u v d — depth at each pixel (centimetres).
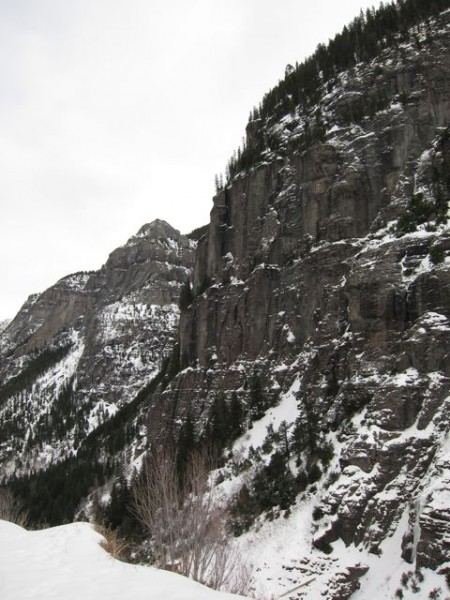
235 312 9538
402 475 4700
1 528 2584
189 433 8419
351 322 6706
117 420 15738
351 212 8062
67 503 10581
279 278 9012
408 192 7719
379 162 8238
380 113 8656
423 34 9756
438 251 6103
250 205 10294
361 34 11988
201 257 11875
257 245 9744
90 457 13850
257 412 7912
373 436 5094
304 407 6969
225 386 8894
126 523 5894
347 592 4175
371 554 4372
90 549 2073
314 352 7544
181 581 1598
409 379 5259
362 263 6869
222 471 6800
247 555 5000
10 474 17312
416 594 3669
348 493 4872
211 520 2864
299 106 11625
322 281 7906
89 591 1480
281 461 6244
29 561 1861
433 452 4669
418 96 8500
